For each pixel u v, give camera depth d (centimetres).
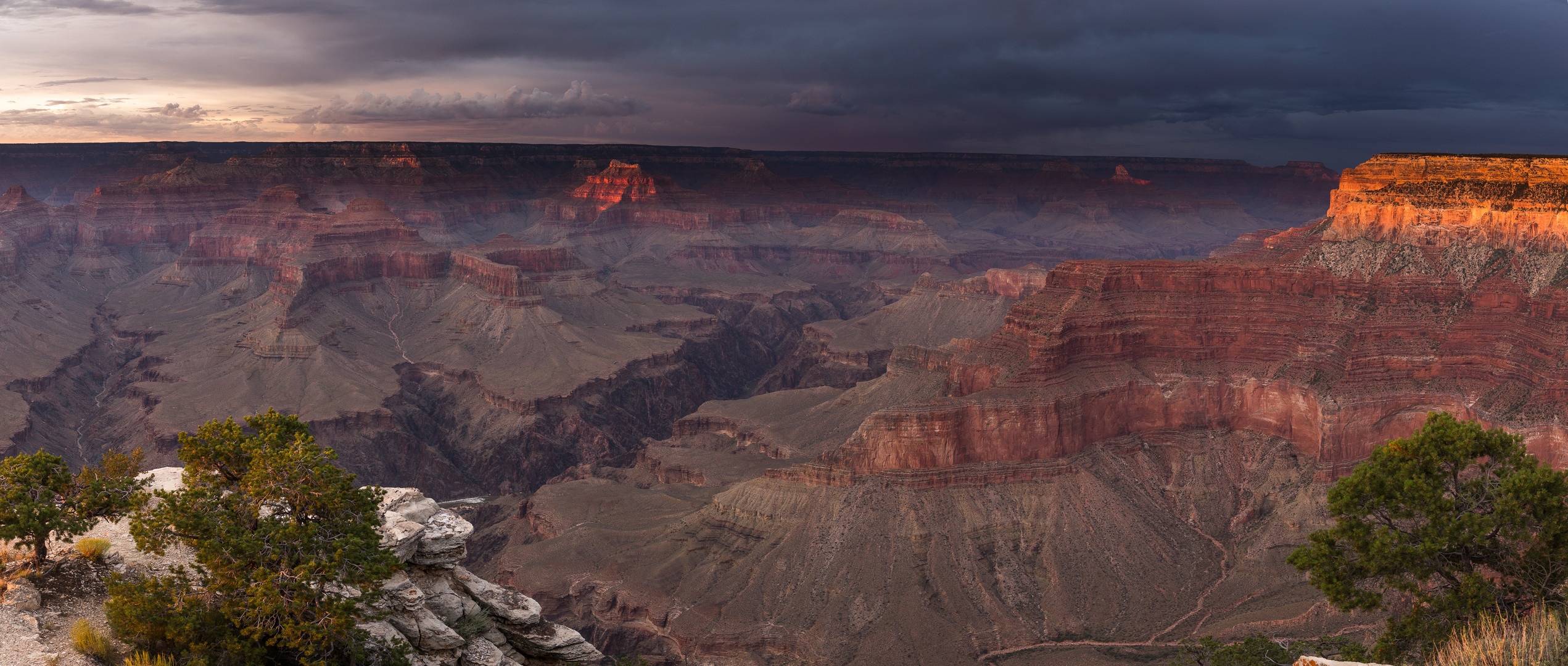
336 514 3781
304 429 4184
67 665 3206
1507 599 4341
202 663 3328
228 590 3516
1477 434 4591
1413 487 4450
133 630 3412
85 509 3872
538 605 4444
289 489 3675
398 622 3906
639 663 7531
